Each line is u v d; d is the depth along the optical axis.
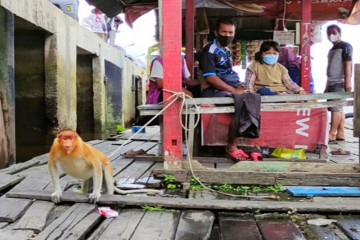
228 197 3.66
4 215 2.98
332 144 7.63
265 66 5.74
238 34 10.41
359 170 4.15
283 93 5.57
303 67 6.97
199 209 3.24
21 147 9.86
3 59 6.48
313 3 8.20
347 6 8.16
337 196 3.68
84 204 3.28
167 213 3.17
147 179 4.20
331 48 7.84
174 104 4.17
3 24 6.55
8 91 6.55
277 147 5.28
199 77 6.09
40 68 9.83
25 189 3.76
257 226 2.92
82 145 3.22
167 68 4.15
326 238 2.70
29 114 9.88
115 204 3.29
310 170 4.18
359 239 2.61
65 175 4.45
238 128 4.35
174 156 4.19
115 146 7.64
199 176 4.09
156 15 8.28
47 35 9.70
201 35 9.55
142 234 2.72
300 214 3.17
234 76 5.57
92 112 13.62
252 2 8.01
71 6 11.88
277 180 4.04
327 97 4.28
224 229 2.84
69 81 10.84
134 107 21.38
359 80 4.04
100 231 2.78
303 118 5.22
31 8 8.26
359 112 4.07
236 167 4.19
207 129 5.34
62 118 10.20
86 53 12.99
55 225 2.80
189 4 7.47
